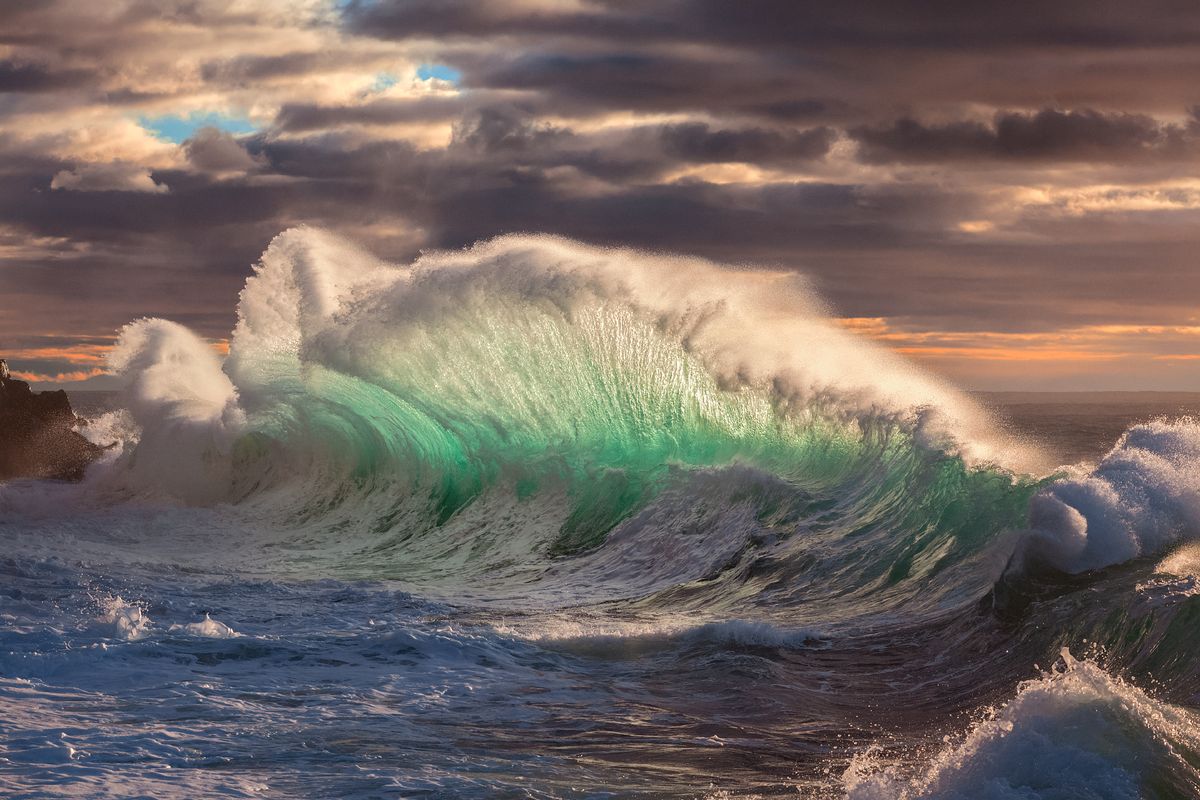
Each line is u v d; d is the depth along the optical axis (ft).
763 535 95.35
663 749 46.52
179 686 53.98
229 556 111.04
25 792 38.83
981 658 62.23
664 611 81.20
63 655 58.23
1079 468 81.71
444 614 78.38
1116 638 57.41
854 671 62.34
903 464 94.02
